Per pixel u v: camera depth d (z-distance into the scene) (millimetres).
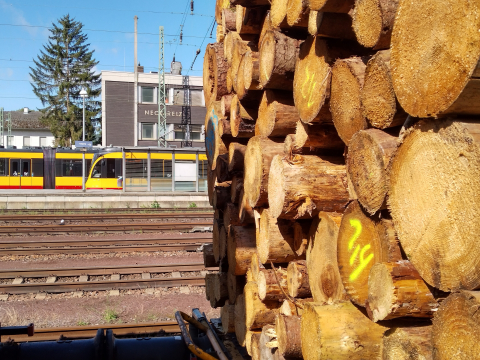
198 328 4668
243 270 4027
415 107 1721
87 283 7047
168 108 32969
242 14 4000
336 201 2736
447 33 1541
